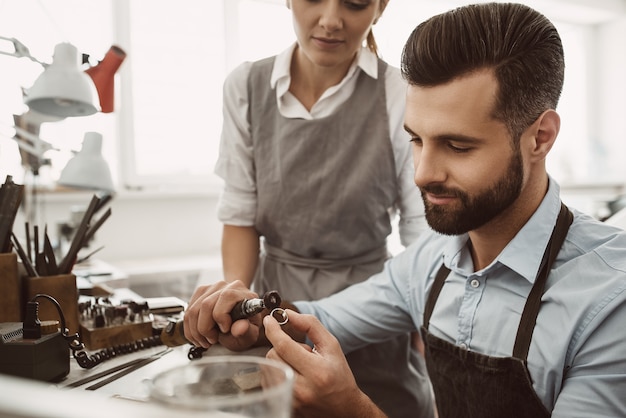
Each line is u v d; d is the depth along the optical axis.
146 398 0.69
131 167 3.05
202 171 3.25
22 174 1.85
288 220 1.27
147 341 0.95
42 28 2.66
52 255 0.97
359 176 1.22
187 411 0.34
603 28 4.42
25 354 0.72
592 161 4.39
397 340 1.23
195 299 0.94
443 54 0.70
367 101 1.24
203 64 3.18
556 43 0.74
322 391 0.71
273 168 1.28
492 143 0.72
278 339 0.72
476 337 0.87
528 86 0.71
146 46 3.04
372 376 1.20
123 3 2.95
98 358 0.86
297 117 1.26
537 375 0.79
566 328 0.76
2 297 0.87
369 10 1.10
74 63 1.14
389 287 1.09
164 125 3.13
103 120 2.98
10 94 1.77
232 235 1.39
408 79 0.75
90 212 1.01
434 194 0.77
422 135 0.74
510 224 0.82
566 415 0.73
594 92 4.50
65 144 2.70
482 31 0.70
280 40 3.34
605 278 0.75
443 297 0.96
